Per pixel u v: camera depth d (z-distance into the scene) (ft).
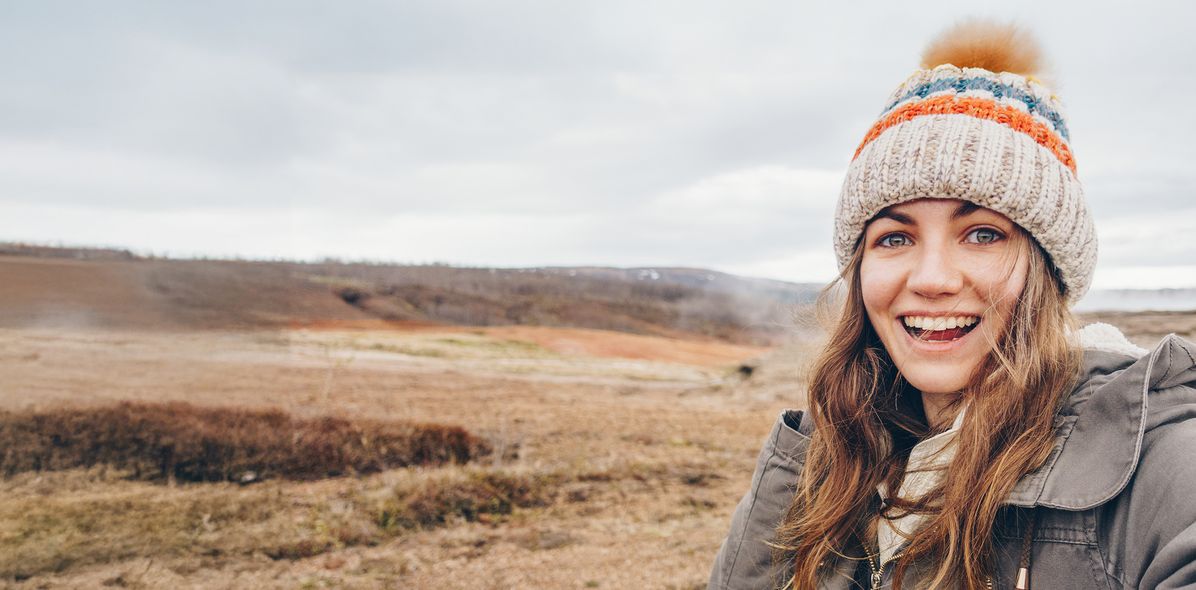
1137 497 2.55
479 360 86.02
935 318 3.22
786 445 4.04
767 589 4.03
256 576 17.33
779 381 57.57
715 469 30.09
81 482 24.52
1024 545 2.85
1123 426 2.66
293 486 25.00
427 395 54.65
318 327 114.32
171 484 24.44
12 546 18.37
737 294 265.95
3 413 31.37
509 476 25.76
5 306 83.15
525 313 191.31
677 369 92.94
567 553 19.30
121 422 30.40
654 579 17.35
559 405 52.08
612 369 85.92
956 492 3.00
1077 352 3.08
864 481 3.64
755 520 4.09
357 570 17.89
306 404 45.29
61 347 68.69
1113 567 2.61
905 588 3.27
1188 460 2.39
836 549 3.61
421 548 19.57
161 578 16.97
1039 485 2.80
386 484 24.68
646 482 27.48
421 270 268.41
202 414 33.24
